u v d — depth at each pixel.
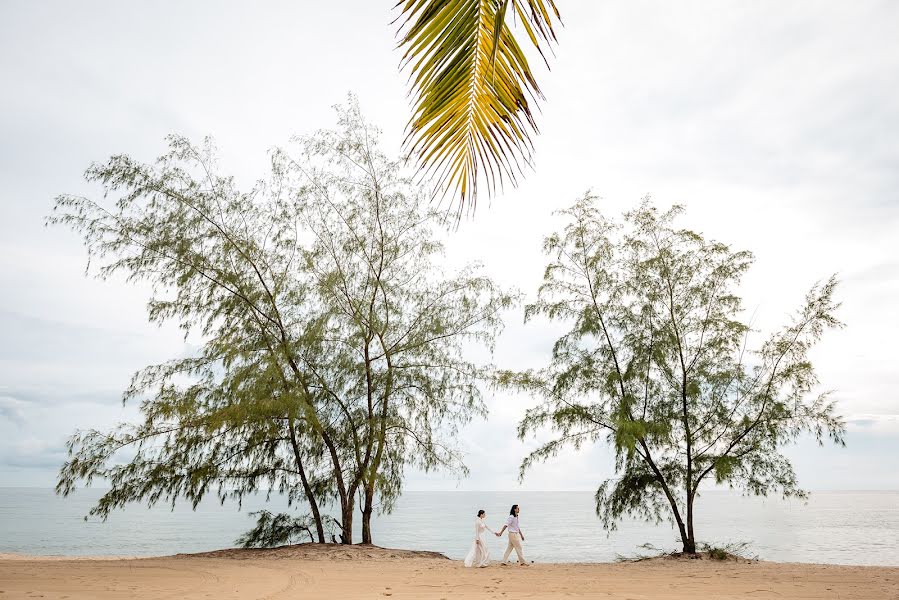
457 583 12.62
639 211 20.11
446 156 2.89
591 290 20.16
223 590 11.05
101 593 10.38
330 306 20.00
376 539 43.22
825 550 33.97
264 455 19.47
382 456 19.98
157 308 19.08
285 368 19.62
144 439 17.94
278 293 20.22
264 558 17.42
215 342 19.17
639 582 13.01
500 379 19.98
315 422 18.52
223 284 19.72
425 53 2.77
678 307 19.44
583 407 19.30
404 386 20.39
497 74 2.80
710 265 19.30
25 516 68.62
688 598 10.68
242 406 18.14
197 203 19.92
